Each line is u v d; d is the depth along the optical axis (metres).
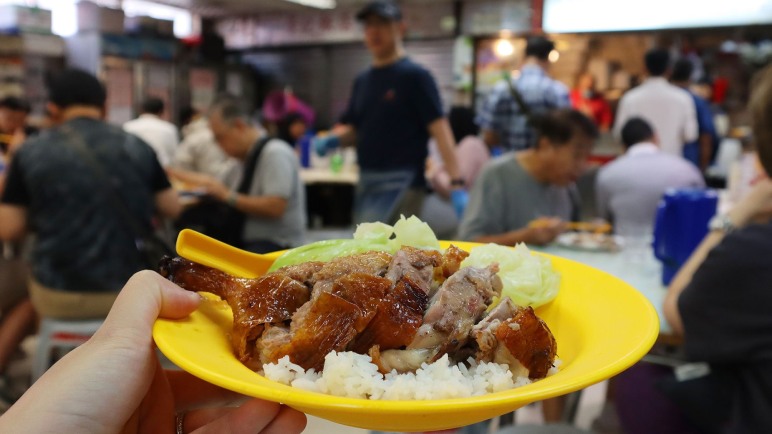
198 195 3.08
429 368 0.66
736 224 1.68
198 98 8.39
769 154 1.57
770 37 5.79
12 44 6.91
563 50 6.61
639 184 3.00
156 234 2.60
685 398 1.52
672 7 5.69
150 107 5.24
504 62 7.33
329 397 0.51
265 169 3.07
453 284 0.73
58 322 2.41
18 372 2.90
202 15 9.23
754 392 1.36
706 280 1.40
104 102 2.56
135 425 0.86
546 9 6.37
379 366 0.67
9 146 4.61
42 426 0.68
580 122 2.46
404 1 7.57
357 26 8.30
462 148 3.99
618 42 6.36
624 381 1.89
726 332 1.37
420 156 3.16
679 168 3.02
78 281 2.37
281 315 0.71
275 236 3.12
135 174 2.45
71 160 2.33
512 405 0.51
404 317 0.69
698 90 5.66
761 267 1.32
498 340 0.68
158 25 7.84
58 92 2.44
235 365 0.63
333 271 0.74
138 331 0.74
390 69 3.07
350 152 6.10
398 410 0.50
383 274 0.76
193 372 0.55
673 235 1.95
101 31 7.22
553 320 0.85
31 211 2.43
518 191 2.57
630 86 6.37
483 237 2.54
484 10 7.25
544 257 0.98
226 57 9.40
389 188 3.13
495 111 4.28
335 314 0.67
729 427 1.41
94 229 2.36
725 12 5.48
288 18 8.84
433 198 3.46
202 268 0.78
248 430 0.79
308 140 6.22
